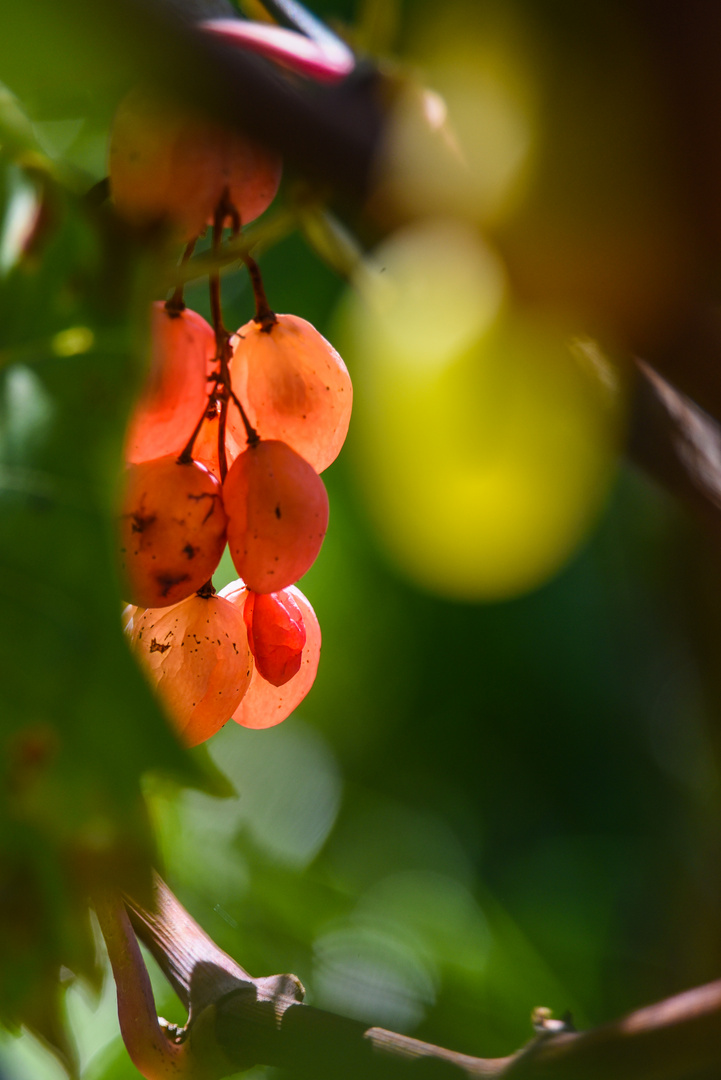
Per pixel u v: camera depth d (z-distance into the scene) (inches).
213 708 18.1
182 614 18.1
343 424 18.4
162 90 15.6
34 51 15.6
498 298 15.6
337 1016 18.2
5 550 15.8
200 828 32.5
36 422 16.1
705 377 15.3
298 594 18.8
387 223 15.6
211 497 17.8
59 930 16.2
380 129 15.5
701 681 34.8
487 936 39.3
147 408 17.7
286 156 15.6
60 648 15.7
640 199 15.2
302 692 18.8
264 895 32.3
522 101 15.3
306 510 17.8
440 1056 17.5
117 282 16.6
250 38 16.7
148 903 18.8
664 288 15.2
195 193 17.1
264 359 18.3
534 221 15.3
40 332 16.4
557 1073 16.8
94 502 16.0
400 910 39.9
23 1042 23.7
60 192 16.8
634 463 17.7
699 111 15.1
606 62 15.2
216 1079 18.5
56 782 15.7
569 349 16.4
